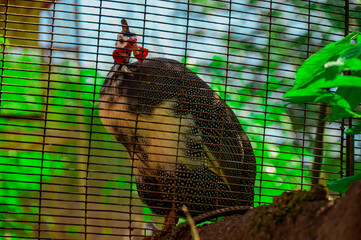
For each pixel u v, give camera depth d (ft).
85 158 26.86
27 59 22.84
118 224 25.57
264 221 6.73
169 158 11.20
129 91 11.01
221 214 10.73
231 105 25.18
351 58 6.12
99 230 25.50
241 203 12.61
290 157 23.71
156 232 11.48
